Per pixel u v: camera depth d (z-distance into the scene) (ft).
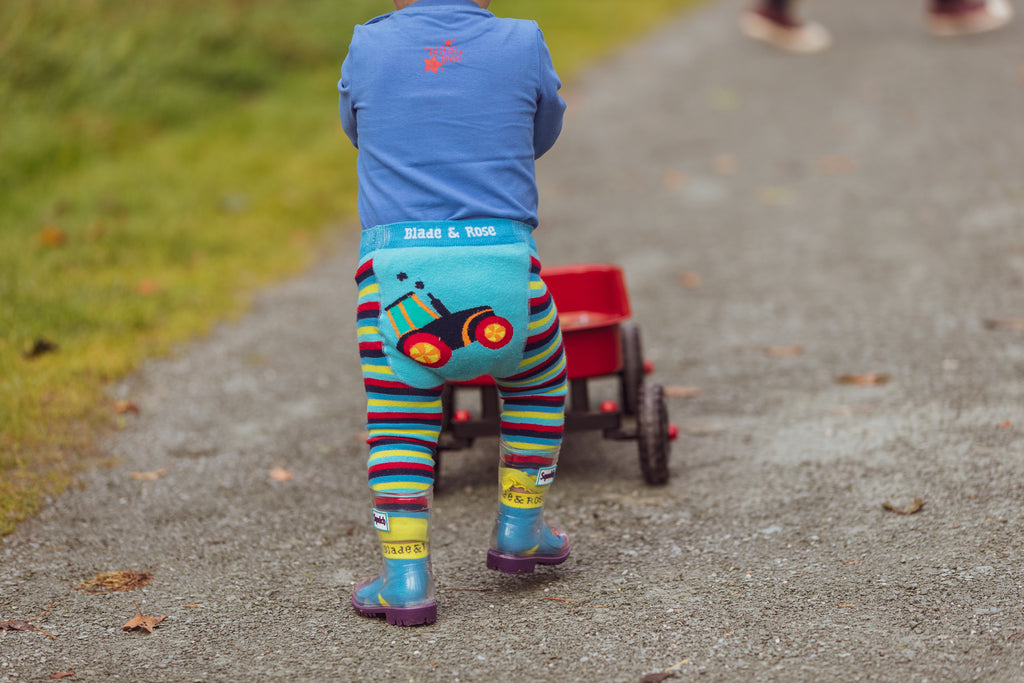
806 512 10.89
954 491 11.00
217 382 15.58
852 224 21.33
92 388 14.79
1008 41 34.63
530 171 8.85
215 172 25.80
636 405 11.97
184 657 8.63
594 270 13.03
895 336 15.87
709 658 8.29
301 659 8.55
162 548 10.76
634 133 29.78
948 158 24.59
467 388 11.84
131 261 20.18
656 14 46.21
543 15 43.78
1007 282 17.43
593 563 10.14
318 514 11.53
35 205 22.41
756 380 14.85
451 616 9.23
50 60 29.22
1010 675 7.80
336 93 32.81
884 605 8.97
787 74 34.30
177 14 33.96
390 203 8.52
